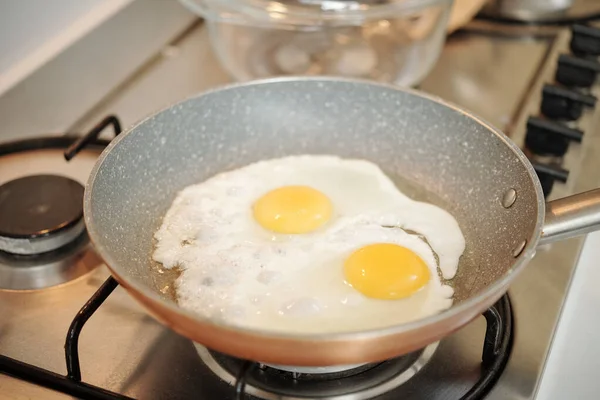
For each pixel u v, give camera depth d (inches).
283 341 11.4
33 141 19.8
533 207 14.0
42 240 16.7
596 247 17.8
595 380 14.7
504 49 24.6
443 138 17.1
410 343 11.9
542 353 14.7
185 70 23.5
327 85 17.6
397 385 14.1
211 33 21.3
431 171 17.5
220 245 16.0
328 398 13.9
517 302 15.7
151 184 16.6
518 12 25.7
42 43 21.1
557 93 20.4
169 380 14.2
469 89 22.5
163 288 15.1
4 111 19.9
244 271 15.3
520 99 22.0
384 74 21.0
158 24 24.2
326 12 20.8
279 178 17.7
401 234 16.3
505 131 20.5
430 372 14.4
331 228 16.5
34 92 20.4
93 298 14.1
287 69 21.4
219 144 17.8
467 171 16.8
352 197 17.3
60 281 16.3
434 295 15.0
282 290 15.0
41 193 17.6
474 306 12.0
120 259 14.8
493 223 15.6
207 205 16.9
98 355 14.7
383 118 17.8
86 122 21.0
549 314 15.5
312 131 18.2
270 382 14.1
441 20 20.8
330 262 15.6
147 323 15.3
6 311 15.6
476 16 26.1
